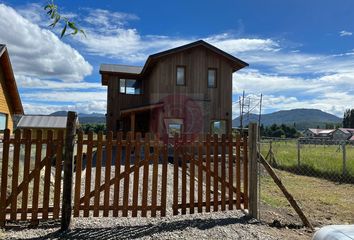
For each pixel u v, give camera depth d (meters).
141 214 5.44
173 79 19.47
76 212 5.09
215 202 5.78
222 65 20.17
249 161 5.87
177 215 5.69
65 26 2.84
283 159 16.69
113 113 22.36
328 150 21.33
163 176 5.50
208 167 5.75
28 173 4.98
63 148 5.07
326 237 2.11
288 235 5.02
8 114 17.30
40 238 4.48
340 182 11.59
